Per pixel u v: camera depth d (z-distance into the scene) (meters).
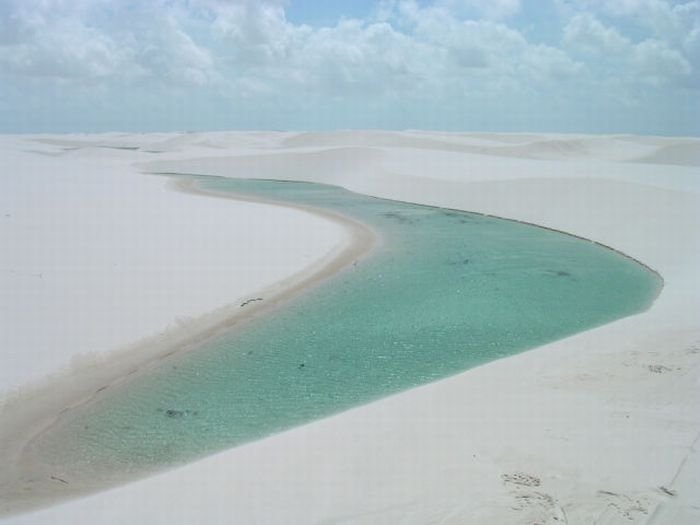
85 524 4.93
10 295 9.74
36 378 7.52
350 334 9.55
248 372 8.16
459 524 4.76
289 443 6.19
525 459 5.68
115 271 11.34
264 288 11.38
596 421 6.36
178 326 9.40
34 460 6.17
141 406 7.21
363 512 4.96
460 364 8.48
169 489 5.41
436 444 6.04
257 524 4.84
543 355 8.38
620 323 9.67
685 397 6.86
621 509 4.89
